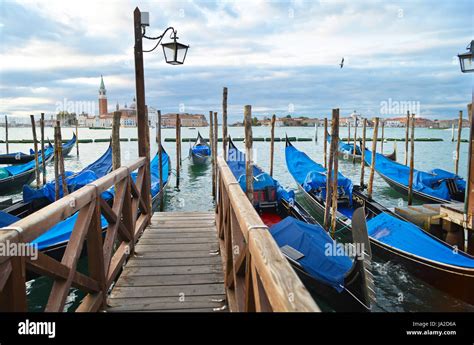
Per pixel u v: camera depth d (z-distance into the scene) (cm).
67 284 229
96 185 287
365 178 1962
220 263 418
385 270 748
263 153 3288
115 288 354
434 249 684
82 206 252
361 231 501
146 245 478
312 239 615
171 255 442
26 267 183
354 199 1142
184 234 529
